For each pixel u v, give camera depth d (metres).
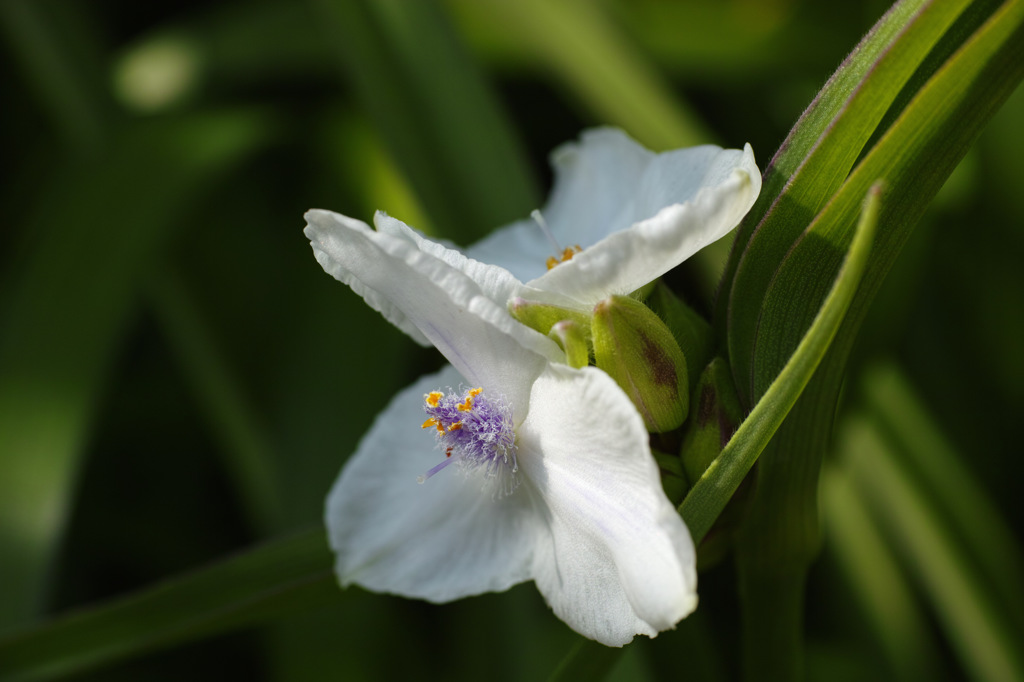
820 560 0.31
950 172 0.20
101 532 0.35
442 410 0.22
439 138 0.27
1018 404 0.31
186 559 0.35
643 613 0.20
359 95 0.28
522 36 0.33
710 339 0.22
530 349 0.21
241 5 0.39
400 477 0.23
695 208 0.20
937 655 0.28
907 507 0.28
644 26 0.35
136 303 0.33
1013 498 0.31
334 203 0.34
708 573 0.33
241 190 0.37
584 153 0.24
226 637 0.34
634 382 0.21
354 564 0.22
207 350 0.34
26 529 0.27
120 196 0.32
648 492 0.20
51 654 0.24
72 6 0.36
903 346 0.32
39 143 0.39
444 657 0.30
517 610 0.28
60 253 0.30
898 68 0.20
